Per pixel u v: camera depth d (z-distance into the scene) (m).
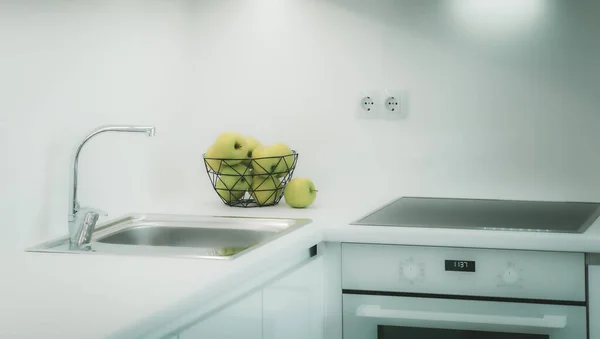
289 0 2.34
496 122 2.25
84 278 1.30
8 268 1.38
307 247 1.68
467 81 2.25
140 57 2.27
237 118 2.41
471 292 1.73
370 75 2.31
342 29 2.31
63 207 2.00
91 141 2.09
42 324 1.03
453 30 2.25
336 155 2.35
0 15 1.80
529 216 1.92
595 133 2.19
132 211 2.21
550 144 2.22
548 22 2.19
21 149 1.86
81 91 2.05
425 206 2.12
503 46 2.22
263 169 2.16
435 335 1.76
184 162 2.42
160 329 1.14
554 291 1.69
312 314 1.77
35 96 1.90
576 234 1.67
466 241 1.71
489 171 2.27
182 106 2.41
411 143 2.30
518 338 1.71
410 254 1.76
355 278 1.80
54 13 1.96
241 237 1.93
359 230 1.77
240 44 2.38
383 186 2.33
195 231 1.97
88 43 2.08
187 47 2.40
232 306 1.36
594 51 2.17
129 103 2.24
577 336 1.68
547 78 2.21
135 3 2.24
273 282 1.54
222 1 2.38
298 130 2.37
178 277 1.30
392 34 2.29
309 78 2.35
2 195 1.81
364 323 1.80
